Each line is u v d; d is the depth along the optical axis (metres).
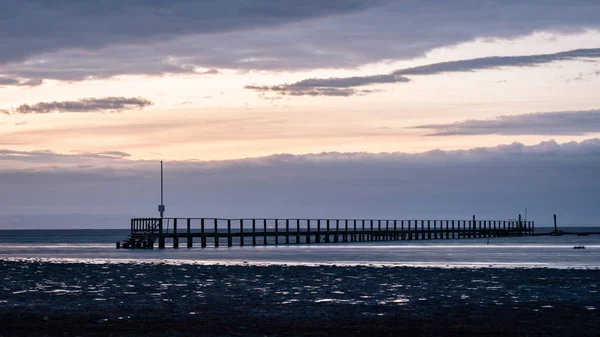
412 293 38.72
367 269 54.84
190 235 106.25
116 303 34.88
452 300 35.69
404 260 71.12
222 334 26.83
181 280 46.00
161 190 103.38
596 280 45.38
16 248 118.38
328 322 29.33
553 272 51.44
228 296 37.47
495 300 35.66
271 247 109.81
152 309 32.81
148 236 104.19
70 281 45.59
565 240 157.12
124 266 58.31
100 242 164.12
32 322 29.41
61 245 136.75
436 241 150.25
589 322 29.17
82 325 28.72
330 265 60.56
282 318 30.27
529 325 28.58
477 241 149.12
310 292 39.25
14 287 42.19
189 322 29.36
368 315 31.00
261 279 46.56
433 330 27.67
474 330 27.64
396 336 26.61
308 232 126.69
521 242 141.00
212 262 67.19
